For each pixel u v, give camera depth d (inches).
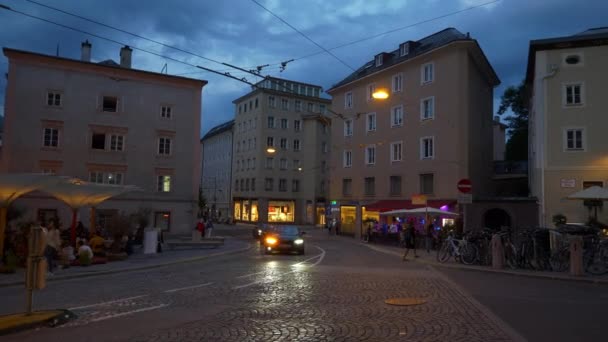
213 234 1777.8
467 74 1349.7
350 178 1748.3
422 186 1430.9
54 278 533.3
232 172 3073.3
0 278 522.6
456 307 349.7
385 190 1572.3
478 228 1213.7
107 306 358.3
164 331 276.2
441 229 1157.1
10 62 1363.2
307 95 2859.3
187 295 409.1
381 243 1264.8
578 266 539.8
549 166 1024.9
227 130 3225.9
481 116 1471.5
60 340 257.4
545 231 618.8
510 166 1518.2
